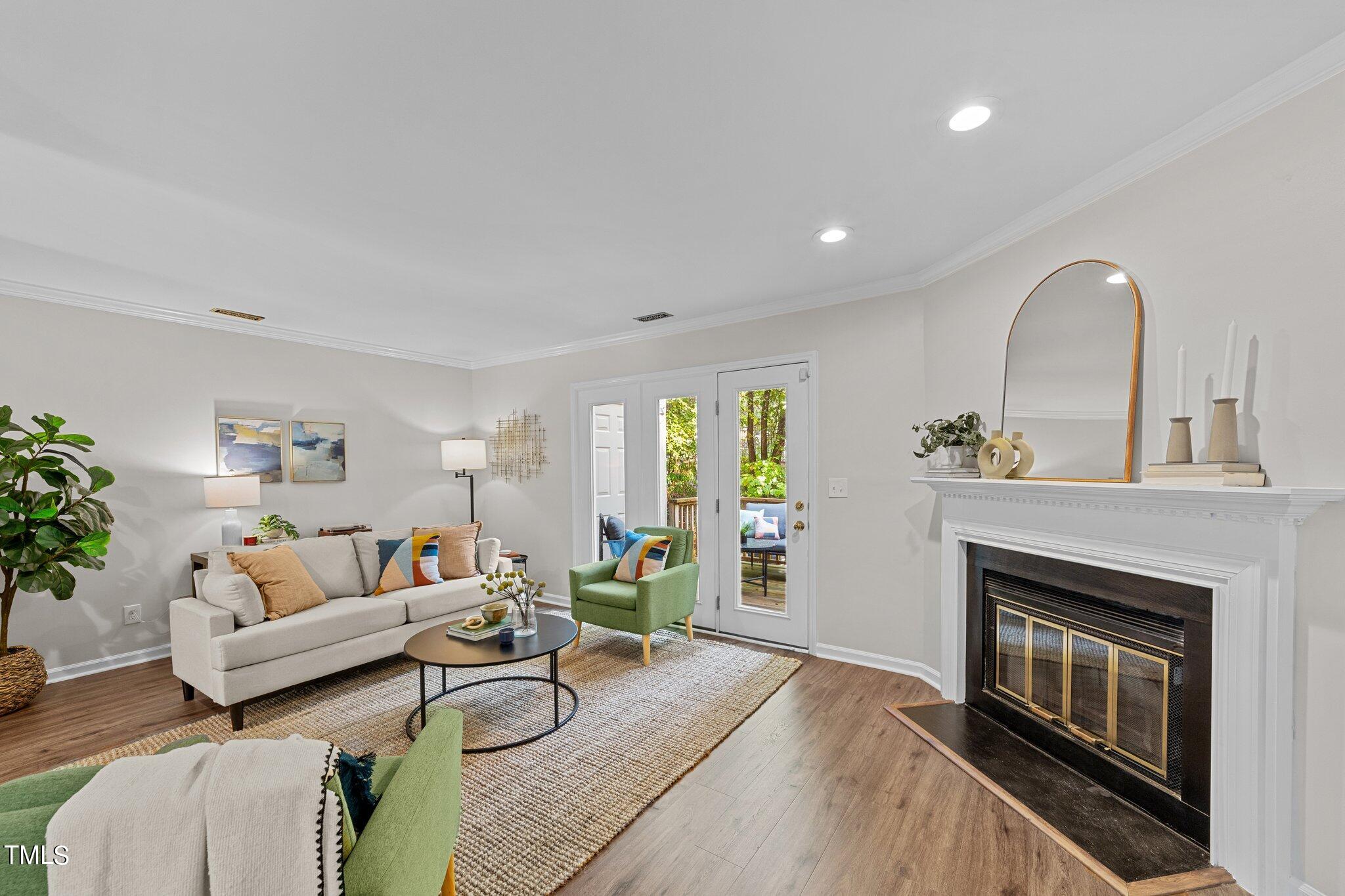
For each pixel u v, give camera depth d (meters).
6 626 3.00
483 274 3.17
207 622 2.79
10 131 1.73
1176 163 1.89
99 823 0.85
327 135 1.79
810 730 2.70
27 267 2.99
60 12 1.26
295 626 2.98
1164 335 1.94
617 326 4.38
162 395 3.85
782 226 2.57
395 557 3.91
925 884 1.72
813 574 3.72
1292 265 1.57
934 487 2.96
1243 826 1.65
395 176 2.06
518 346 5.11
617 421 4.78
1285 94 1.57
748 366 3.99
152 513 3.79
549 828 1.97
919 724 2.69
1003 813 2.05
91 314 3.57
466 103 1.64
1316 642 1.51
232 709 2.74
